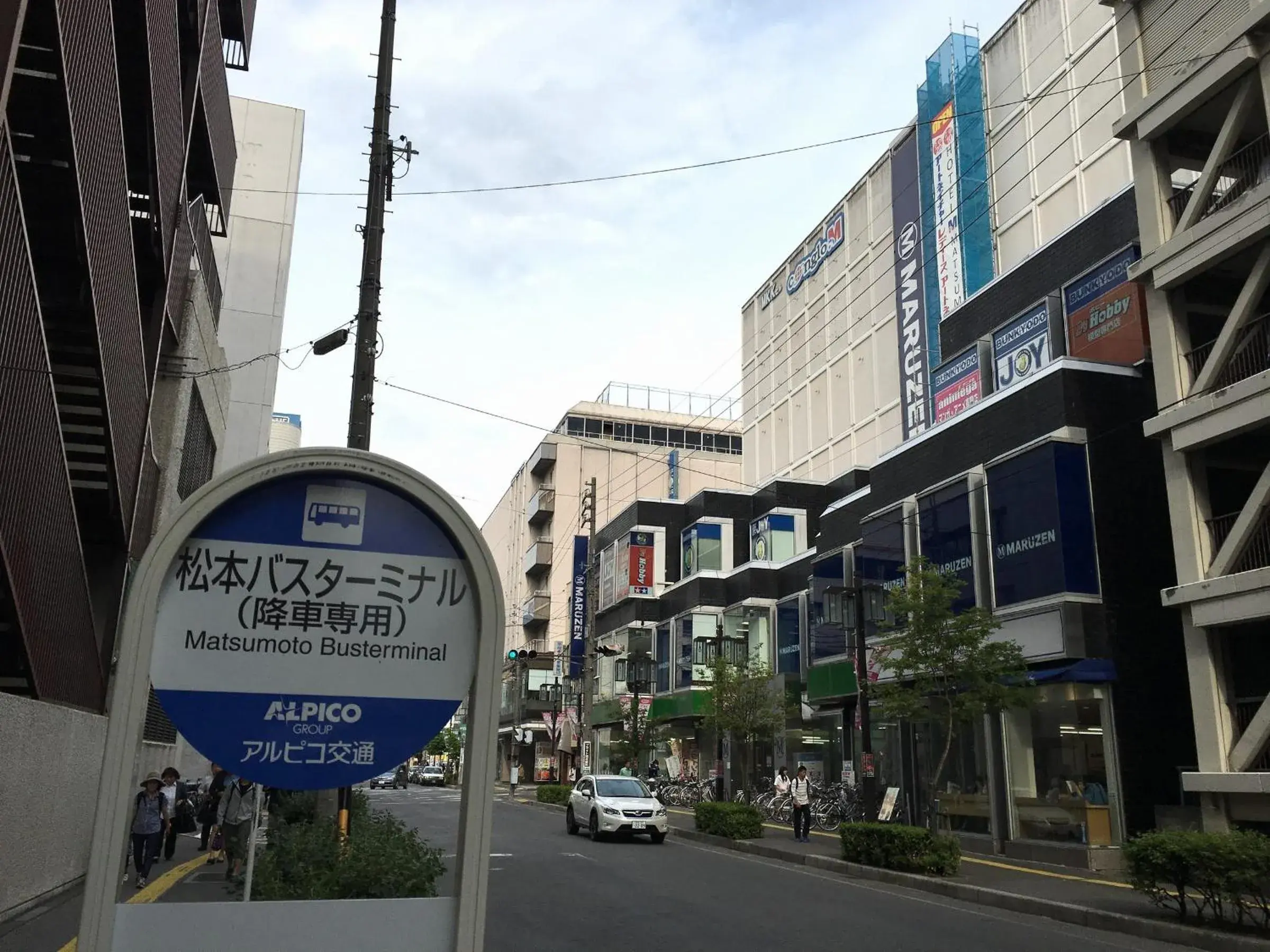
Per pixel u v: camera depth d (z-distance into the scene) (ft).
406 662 15.75
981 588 64.80
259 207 123.13
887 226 132.26
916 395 119.55
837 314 144.36
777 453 161.48
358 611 15.71
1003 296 74.95
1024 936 35.24
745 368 177.68
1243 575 45.93
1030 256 72.23
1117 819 53.88
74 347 45.52
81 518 55.57
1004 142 109.50
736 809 73.05
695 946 31.71
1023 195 105.40
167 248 55.77
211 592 15.23
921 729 72.59
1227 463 52.19
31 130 38.01
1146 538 59.21
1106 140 94.07
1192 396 50.62
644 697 125.59
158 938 13.73
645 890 44.88
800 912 39.27
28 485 35.32
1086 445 59.47
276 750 15.02
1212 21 51.62
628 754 108.27
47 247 43.21
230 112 75.36
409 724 15.57
